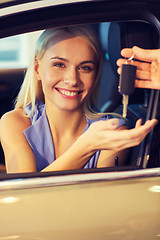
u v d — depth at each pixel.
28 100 1.83
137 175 1.46
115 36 1.55
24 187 1.40
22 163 1.77
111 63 1.69
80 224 1.36
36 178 1.41
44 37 1.62
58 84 1.68
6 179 1.40
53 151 1.79
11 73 2.69
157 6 1.39
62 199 1.39
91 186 1.43
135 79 1.42
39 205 1.38
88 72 1.68
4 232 1.33
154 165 1.51
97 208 1.39
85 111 1.78
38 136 1.78
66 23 1.38
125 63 1.44
